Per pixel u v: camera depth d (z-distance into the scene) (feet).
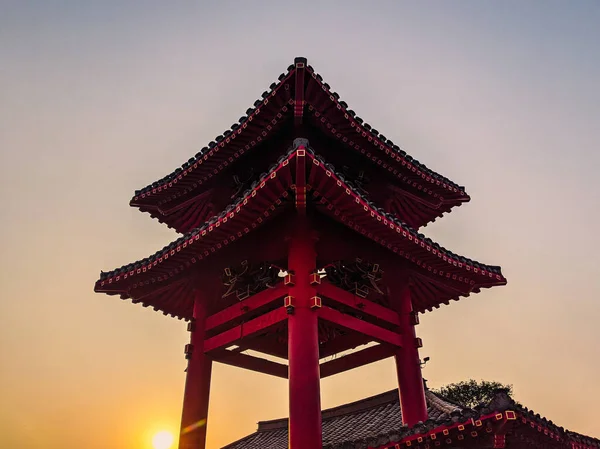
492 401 31.60
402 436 35.17
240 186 59.47
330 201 42.86
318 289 45.16
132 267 50.78
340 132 55.47
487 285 55.06
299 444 37.11
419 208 65.98
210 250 48.80
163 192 62.18
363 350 54.13
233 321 50.34
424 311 61.05
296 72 49.37
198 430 46.73
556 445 33.83
